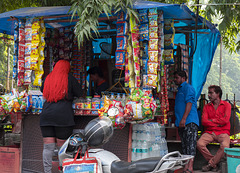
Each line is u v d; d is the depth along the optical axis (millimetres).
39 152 5277
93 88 7125
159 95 5516
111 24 5961
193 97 5480
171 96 6820
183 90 5594
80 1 4734
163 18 5695
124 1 4676
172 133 6570
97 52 7504
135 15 4590
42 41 5215
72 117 4688
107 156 3447
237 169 4238
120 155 4746
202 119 6023
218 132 5805
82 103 4793
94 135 3480
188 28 6676
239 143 6098
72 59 6758
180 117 5594
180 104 5625
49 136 4703
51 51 6473
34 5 8969
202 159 6363
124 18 4727
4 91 7305
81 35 4516
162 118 5402
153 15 4773
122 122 4297
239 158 4223
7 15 5297
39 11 5289
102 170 3365
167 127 6371
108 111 4145
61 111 4578
